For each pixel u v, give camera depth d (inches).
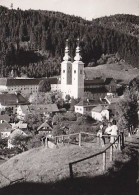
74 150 1184.2
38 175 990.4
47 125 4151.1
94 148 1195.3
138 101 2522.1
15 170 1131.3
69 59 7401.6
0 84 7559.1
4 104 6082.7
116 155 1055.6
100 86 7677.2
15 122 4899.1
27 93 7352.4
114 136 1148.5
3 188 920.3
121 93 7711.6
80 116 5027.1
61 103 6072.8
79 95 7052.2
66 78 7190.0
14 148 3085.6
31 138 3535.9
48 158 1144.2
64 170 978.7
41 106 5634.8
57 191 821.2
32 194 828.6
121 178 879.7
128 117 2379.4
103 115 5374.0
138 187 783.7
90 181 857.5
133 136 1440.7
